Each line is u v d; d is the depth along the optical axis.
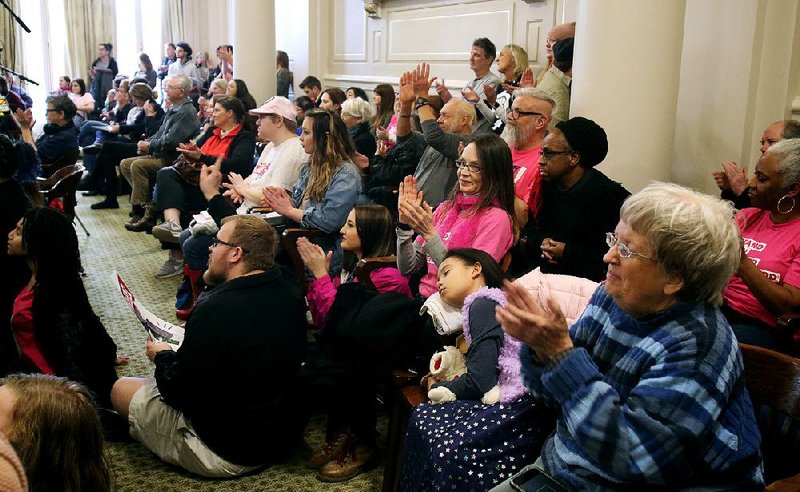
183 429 2.34
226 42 12.16
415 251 2.69
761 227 2.36
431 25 6.43
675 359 1.28
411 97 3.92
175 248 4.70
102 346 2.57
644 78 2.94
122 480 2.35
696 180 3.61
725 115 3.45
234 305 2.28
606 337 1.42
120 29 11.99
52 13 11.43
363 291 2.36
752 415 1.32
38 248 2.39
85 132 8.77
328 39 8.08
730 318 2.32
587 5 2.99
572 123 2.55
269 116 4.26
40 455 1.28
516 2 5.50
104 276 4.77
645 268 1.30
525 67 4.85
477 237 2.53
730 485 1.29
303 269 3.42
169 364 2.33
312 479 2.40
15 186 2.98
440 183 3.48
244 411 2.31
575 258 2.48
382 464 2.49
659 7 2.90
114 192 7.12
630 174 3.01
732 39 3.39
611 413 1.26
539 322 1.32
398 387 2.13
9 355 2.69
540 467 1.44
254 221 2.41
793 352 2.14
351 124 4.97
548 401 1.44
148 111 7.32
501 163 2.55
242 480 2.38
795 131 2.62
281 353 2.33
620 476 1.28
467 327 1.91
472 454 1.65
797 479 1.40
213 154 5.04
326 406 2.36
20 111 5.32
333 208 3.43
